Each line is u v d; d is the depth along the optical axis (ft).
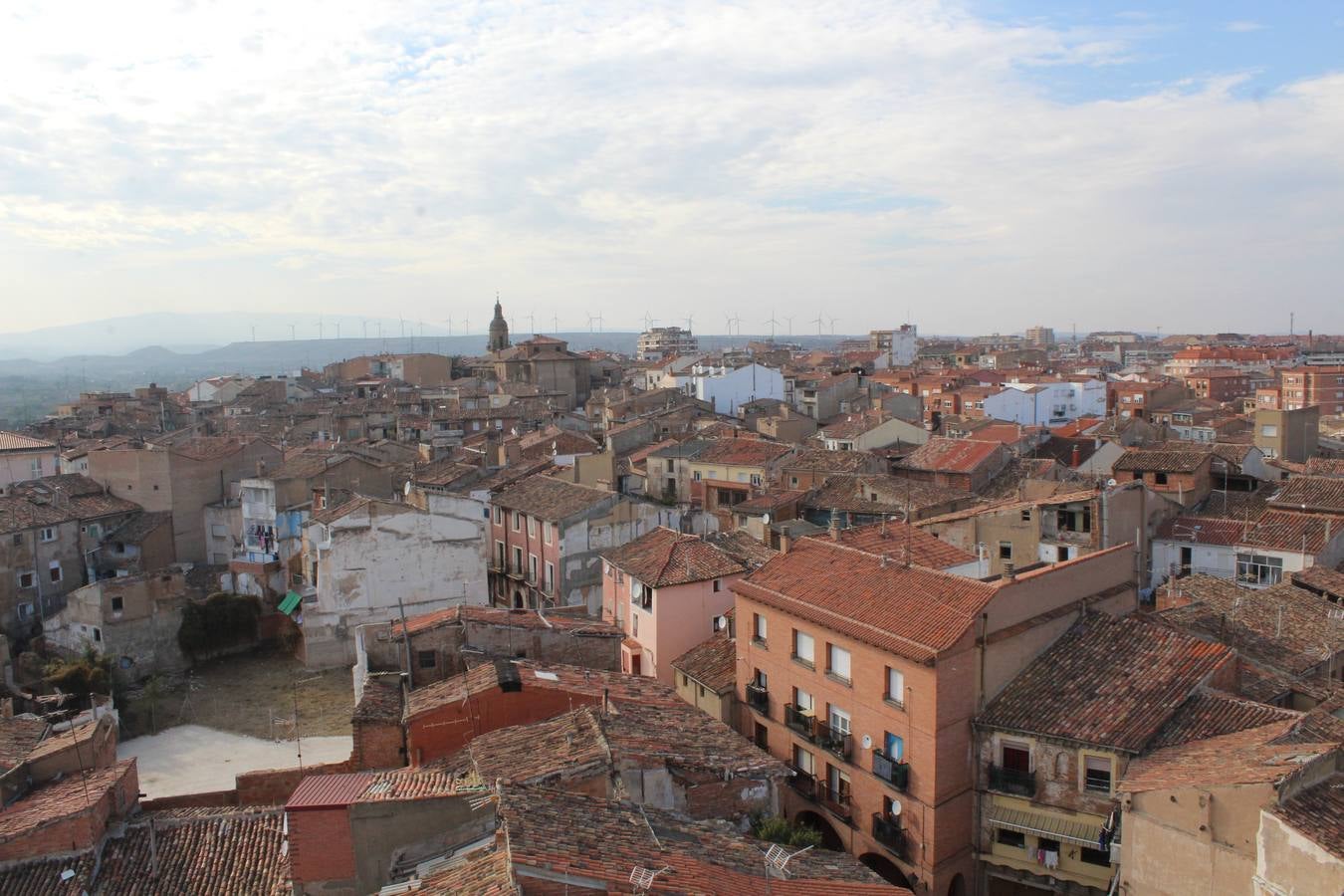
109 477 292.20
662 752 100.58
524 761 97.81
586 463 298.15
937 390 537.65
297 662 228.02
